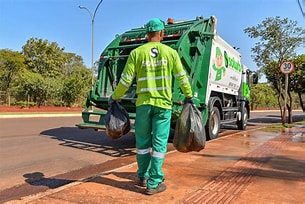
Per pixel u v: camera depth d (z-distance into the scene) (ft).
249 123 63.41
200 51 27.53
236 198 12.00
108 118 13.61
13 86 101.55
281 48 49.26
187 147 12.76
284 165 17.97
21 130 39.96
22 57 116.26
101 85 27.99
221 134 36.91
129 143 28.66
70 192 12.36
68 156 22.61
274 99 182.70
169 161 18.37
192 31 26.58
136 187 13.03
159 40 12.84
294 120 76.89
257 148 24.07
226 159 19.44
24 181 16.06
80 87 109.19
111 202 11.32
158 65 12.24
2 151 24.48
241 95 43.14
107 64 28.30
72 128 42.73
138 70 12.41
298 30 48.49
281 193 12.72
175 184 13.66
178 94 23.07
